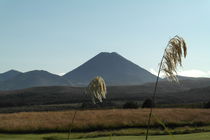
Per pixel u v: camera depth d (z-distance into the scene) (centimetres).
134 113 6700
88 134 5056
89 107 12744
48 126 5619
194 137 3841
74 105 18025
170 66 723
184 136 4047
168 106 13175
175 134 4559
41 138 4819
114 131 5169
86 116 6544
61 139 4709
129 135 4709
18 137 4881
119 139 3984
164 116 6094
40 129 5497
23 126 5681
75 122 5862
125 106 10775
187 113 6444
